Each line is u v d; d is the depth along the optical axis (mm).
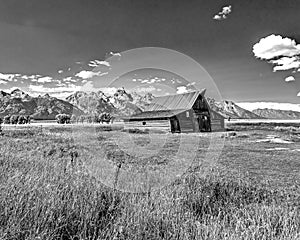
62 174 4922
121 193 4336
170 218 3521
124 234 3004
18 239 2629
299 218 3871
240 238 2988
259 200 5207
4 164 5312
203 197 4812
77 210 3316
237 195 5191
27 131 20609
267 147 18234
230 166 10242
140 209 3562
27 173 4637
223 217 4059
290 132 33938
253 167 10391
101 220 3270
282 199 5359
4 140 12570
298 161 12180
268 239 3090
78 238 2900
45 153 9039
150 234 3080
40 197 3432
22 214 2932
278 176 8688
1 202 3064
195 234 3215
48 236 2658
